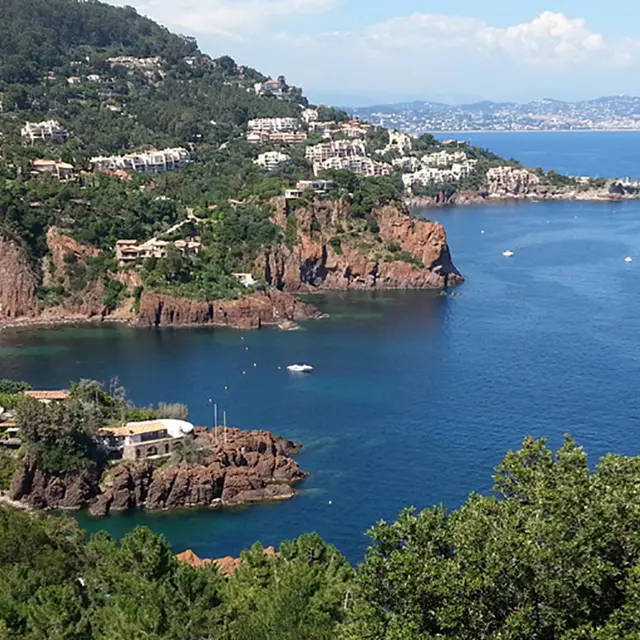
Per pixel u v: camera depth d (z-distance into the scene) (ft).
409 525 204.64
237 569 278.46
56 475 433.48
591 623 172.14
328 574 266.77
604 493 194.29
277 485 446.60
